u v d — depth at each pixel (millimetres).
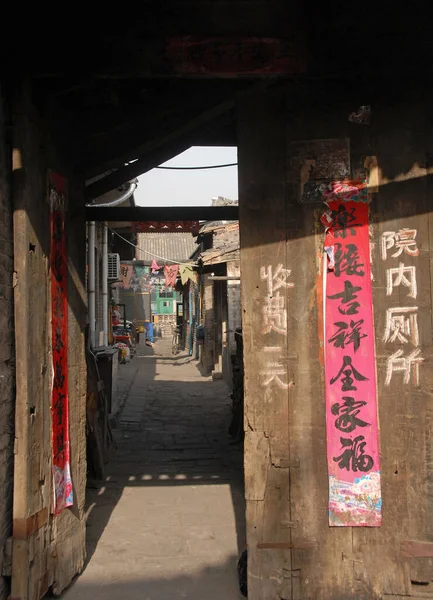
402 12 3441
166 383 13242
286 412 3531
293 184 3572
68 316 3854
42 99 3520
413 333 3535
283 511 3494
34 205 3340
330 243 3553
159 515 4988
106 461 6645
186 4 3424
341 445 3510
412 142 3566
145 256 29906
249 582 3457
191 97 3887
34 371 3285
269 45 3441
